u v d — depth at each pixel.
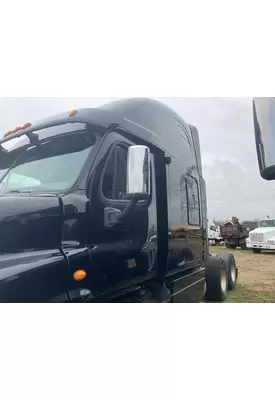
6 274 2.17
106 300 2.80
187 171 4.61
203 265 5.20
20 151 3.06
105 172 2.86
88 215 2.64
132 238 3.13
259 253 9.52
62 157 2.85
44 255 2.38
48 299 2.32
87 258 2.59
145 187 2.57
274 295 5.46
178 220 4.15
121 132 3.15
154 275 3.48
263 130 2.47
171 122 4.20
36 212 2.43
